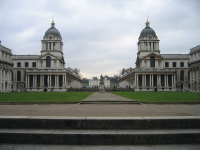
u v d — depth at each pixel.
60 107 21.80
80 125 12.23
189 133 11.30
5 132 11.34
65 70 111.00
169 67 123.88
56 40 117.94
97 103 26.67
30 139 11.17
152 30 118.81
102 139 11.08
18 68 124.31
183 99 31.48
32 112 17.30
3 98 34.62
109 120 12.24
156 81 116.19
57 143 11.09
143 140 11.12
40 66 115.44
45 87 109.69
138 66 125.19
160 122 12.34
